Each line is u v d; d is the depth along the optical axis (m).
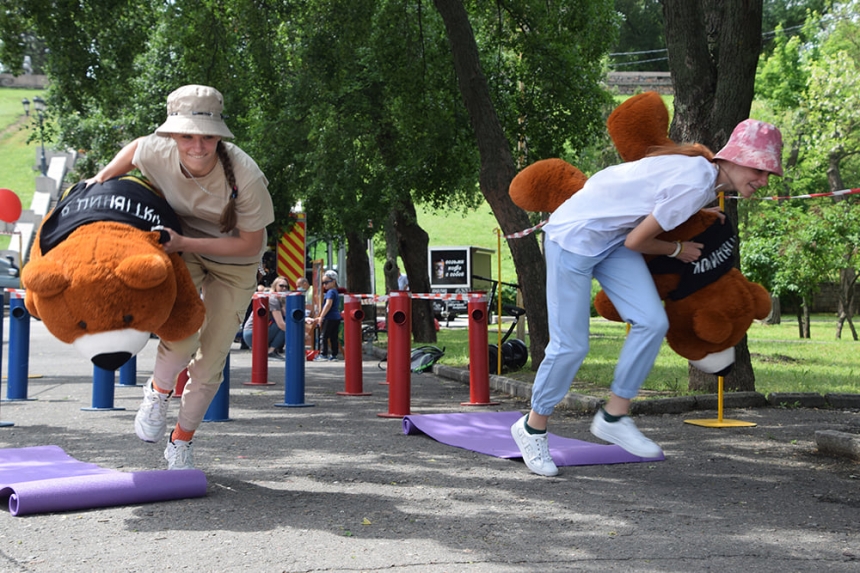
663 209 4.81
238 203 4.78
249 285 5.10
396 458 6.32
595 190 5.15
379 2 15.80
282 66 17.00
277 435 7.44
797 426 7.89
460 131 17.12
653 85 58.94
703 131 9.52
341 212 18.31
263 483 5.41
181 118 4.54
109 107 15.59
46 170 53.03
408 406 8.73
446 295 9.53
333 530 4.29
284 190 20.75
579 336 5.45
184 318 4.61
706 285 5.14
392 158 18.20
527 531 4.30
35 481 4.70
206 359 5.12
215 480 5.48
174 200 4.77
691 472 5.83
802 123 35.97
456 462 6.16
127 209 4.50
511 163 12.38
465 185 22.09
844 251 21.34
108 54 14.62
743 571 3.68
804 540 4.16
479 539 4.14
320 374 14.12
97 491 4.68
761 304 5.15
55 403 9.63
